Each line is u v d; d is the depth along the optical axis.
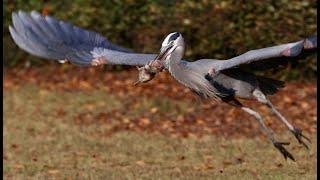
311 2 20.31
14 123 18.70
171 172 13.43
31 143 16.69
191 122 18.16
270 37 20.39
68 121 18.86
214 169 13.69
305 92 19.91
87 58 8.52
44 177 13.41
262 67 9.28
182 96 20.31
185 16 21.64
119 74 23.36
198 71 8.98
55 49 8.24
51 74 24.12
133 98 20.58
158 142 16.38
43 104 20.59
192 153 15.14
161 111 19.16
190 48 21.31
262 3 20.58
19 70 24.86
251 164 13.97
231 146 15.62
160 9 22.27
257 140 16.20
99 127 18.17
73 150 15.91
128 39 23.11
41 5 24.66
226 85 9.43
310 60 20.47
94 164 14.55
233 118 18.09
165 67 8.84
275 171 13.26
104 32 23.31
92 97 21.03
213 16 21.19
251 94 9.56
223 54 21.08
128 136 17.11
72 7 24.08
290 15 20.33
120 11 23.14
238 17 20.84
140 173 13.41
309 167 13.49
